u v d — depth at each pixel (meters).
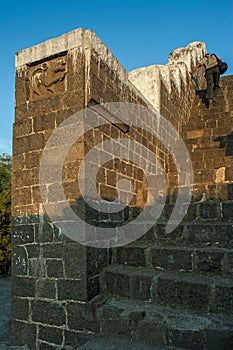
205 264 3.05
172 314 2.74
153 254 3.34
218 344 2.37
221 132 6.70
